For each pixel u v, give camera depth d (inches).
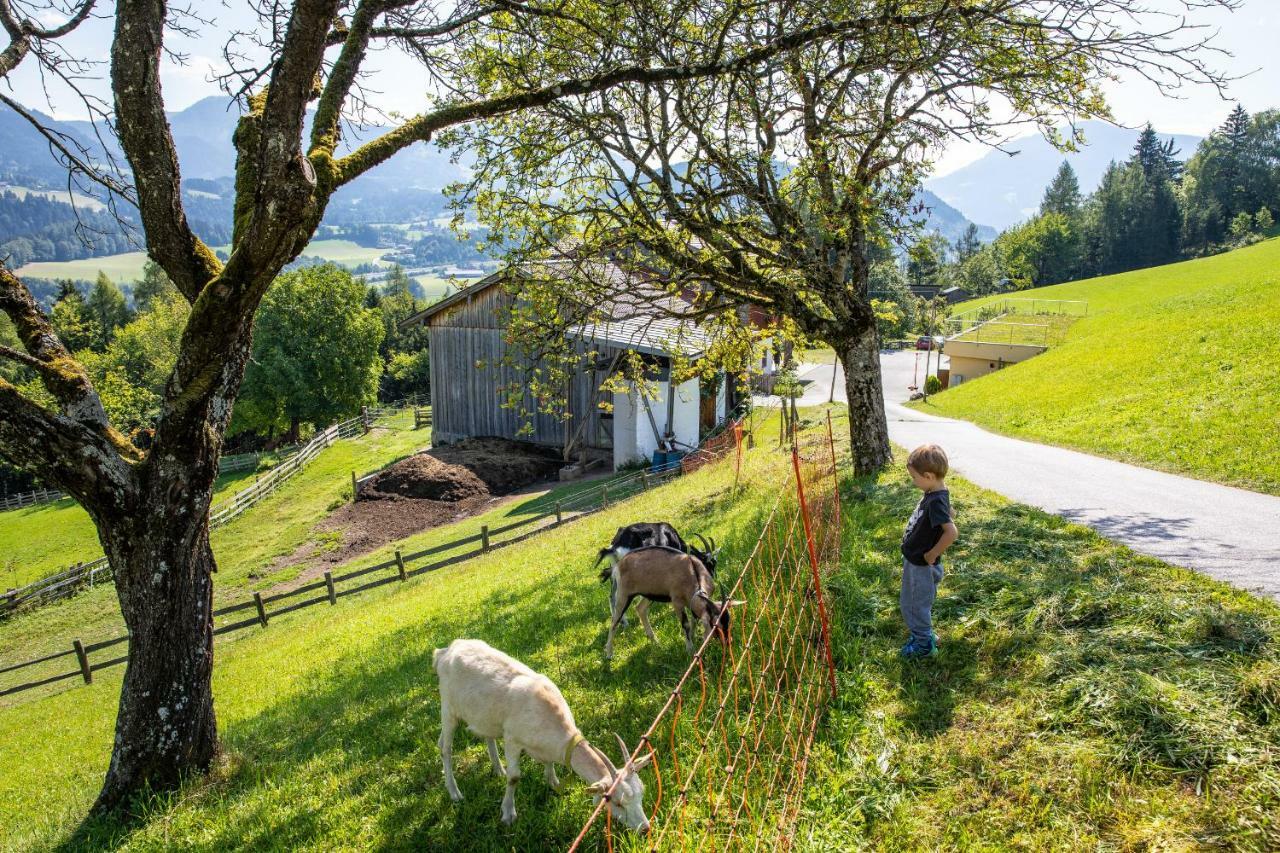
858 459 509.7
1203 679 197.8
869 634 260.2
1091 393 874.8
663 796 195.5
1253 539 319.0
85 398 265.1
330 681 391.2
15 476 2265.0
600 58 400.5
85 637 795.4
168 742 273.3
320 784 253.1
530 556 584.7
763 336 582.9
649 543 302.5
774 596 288.8
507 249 450.9
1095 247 4692.4
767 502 488.1
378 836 210.5
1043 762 184.9
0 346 253.8
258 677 454.3
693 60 371.2
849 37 346.0
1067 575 275.9
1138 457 557.9
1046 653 225.3
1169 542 317.1
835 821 178.4
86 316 3211.1
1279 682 188.2
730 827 172.9
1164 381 781.9
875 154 459.2
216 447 270.7
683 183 429.7
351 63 261.9
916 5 399.9
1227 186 4596.5
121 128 251.6
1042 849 161.9
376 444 1669.5
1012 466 551.5
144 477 259.8
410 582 685.3
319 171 243.8
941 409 1259.8
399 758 258.2
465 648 224.4
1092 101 415.2
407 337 3462.1
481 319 1247.5
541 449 1196.5
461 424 1315.2
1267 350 735.7
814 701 221.1
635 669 281.3
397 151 275.0
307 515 1066.1
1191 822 158.7
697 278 468.4
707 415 1165.7
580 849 188.2
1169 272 2824.8
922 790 185.5
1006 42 371.9
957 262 5551.2
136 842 238.7
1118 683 202.2
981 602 264.4
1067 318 2084.2
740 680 248.1
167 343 2687.0
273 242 233.9
